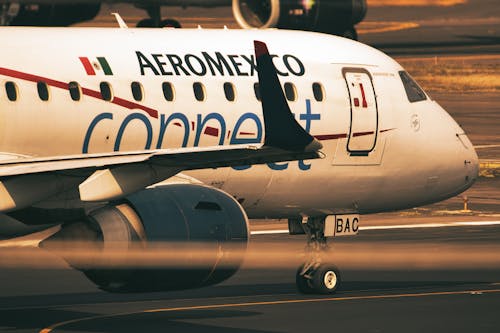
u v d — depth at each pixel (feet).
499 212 392.27
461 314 229.66
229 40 252.62
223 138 243.60
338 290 257.55
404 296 250.37
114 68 232.73
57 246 206.39
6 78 221.46
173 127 237.45
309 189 256.52
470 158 279.49
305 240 331.36
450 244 327.26
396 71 270.26
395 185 268.41
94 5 622.54
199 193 213.87
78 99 227.40
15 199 195.31
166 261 207.21
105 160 185.26
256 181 248.73
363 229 353.31
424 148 270.05
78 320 219.82
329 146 256.52
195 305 237.86
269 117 181.57
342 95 258.37
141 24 654.53
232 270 214.48
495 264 295.28
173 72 239.30
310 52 259.80
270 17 593.01
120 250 203.72
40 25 611.47
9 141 221.87
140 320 220.43
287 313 229.45
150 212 206.39
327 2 604.08
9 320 219.41
